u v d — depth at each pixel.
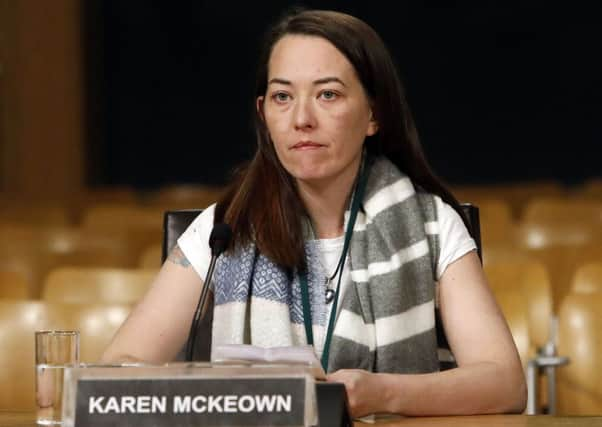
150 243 15.93
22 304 7.69
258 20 33.59
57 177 32.78
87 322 7.70
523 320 7.90
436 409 5.45
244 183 6.16
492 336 5.93
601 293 8.16
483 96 33.09
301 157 5.85
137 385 4.45
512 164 33.00
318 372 4.83
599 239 14.49
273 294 6.00
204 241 6.23
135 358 5.91
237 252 6.07
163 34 33.72
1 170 32.22
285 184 6.12
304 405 4.40
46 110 32.66
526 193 28.39
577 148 32.75
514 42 32.94
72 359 5.24
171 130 33.84
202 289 5.78
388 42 33.41
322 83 5.84
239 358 4.74
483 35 33.09
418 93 33.34
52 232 16.11
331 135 5.84
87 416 4.44
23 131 32.38
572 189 31.05
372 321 6.05
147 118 33.84
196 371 4.45
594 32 32.59
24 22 32.31
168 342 6.18
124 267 14.65
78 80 33.12
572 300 8.16
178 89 33.78
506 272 9.42
